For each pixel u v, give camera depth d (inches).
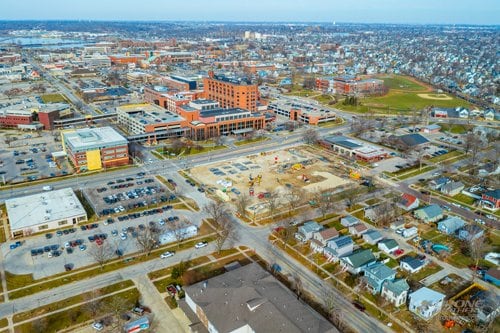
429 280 4862.2
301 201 6875.0
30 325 4013.3
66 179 7642.7
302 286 4704.7
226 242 5620.1
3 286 4606.3
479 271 5034.5
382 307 4404.5
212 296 4136.3
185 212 6451.8
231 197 6988.2
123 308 4254.4
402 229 5964.6
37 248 5393.7
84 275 4832.7
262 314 3880.4
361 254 5113.2
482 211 6717.5
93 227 5930.1
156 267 5024.6
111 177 7775.6
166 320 4143.7
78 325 4042.8
